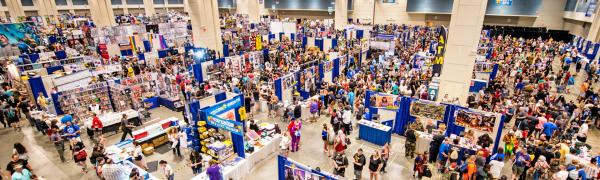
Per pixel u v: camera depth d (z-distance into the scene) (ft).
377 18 148.66
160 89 52.34
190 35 102.94
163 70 59.00
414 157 34.63
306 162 34.04
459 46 41.27
